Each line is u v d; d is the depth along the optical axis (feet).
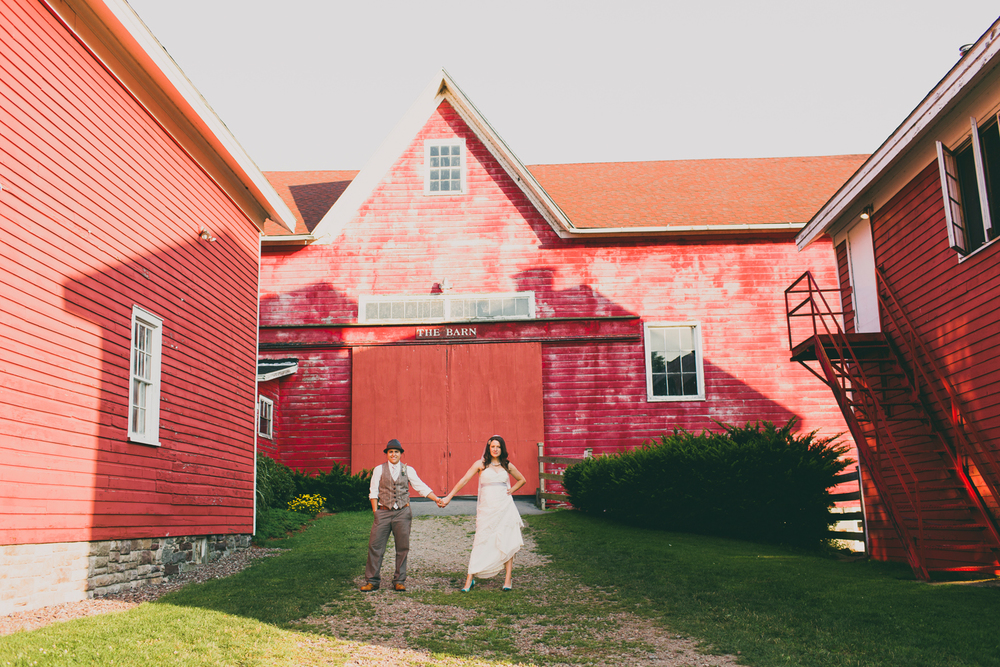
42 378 25.27
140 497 30.94
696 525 42.45
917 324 36.40
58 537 25.63
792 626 23.41
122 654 19.33
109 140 30.22
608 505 46.06
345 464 56.90
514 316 59.11
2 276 23.62
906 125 33.19
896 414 38.32
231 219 42.50
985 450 30.40
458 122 61.93
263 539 42.04
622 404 57.88
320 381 58.23
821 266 59.72
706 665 20.25
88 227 28.45
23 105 25.18
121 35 30.27
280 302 59.06
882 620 23.56
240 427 42.09
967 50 28.53
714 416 57.77
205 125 36.99
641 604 26.68
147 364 32.89
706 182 69.26
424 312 59.00
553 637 22.93
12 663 17.94
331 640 22.15
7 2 24.75
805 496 41.39
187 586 30.07
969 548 29.91
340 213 59.93
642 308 59.16
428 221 60.23
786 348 58.65
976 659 19.76
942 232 34.19
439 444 57.00
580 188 68.28
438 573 32.30
